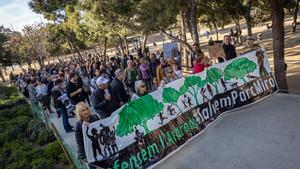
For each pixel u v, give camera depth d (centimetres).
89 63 1878
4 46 4416
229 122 861
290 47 2636
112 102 777
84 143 619
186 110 819
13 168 873
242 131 788
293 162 613
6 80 6050
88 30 2802
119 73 836
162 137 740
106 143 647
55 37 3903
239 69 973
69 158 783
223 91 926
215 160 679
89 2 1811
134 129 699
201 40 5078
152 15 1611
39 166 840
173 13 1627
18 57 5088
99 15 1828
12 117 1630
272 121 812
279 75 1055
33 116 1564
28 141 1159
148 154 705
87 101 1449
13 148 1052
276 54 1052
